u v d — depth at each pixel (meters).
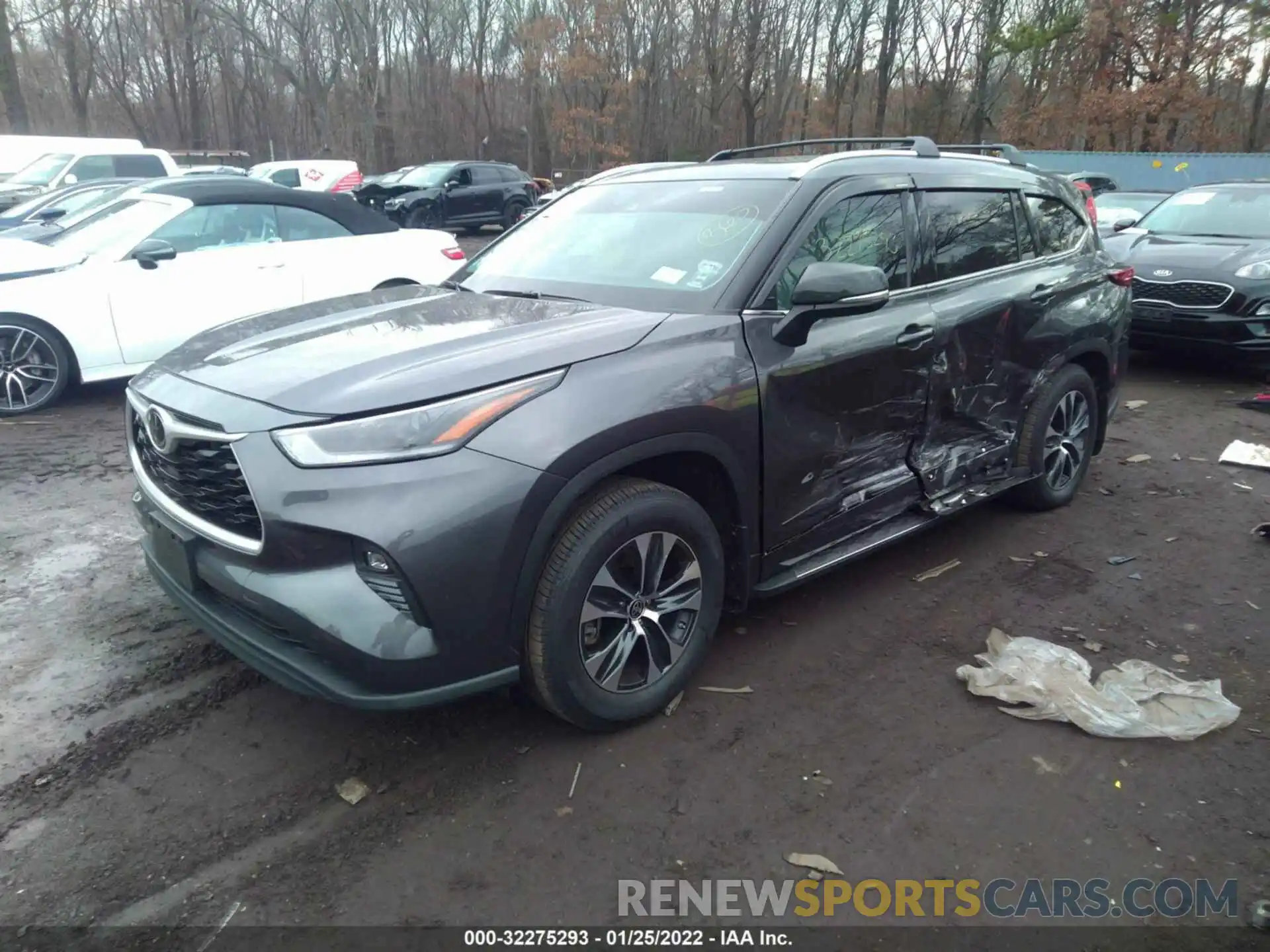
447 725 3.06
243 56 43.34
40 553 4.40
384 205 21.42
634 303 3.36
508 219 23.36
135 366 7.11
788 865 2.47
